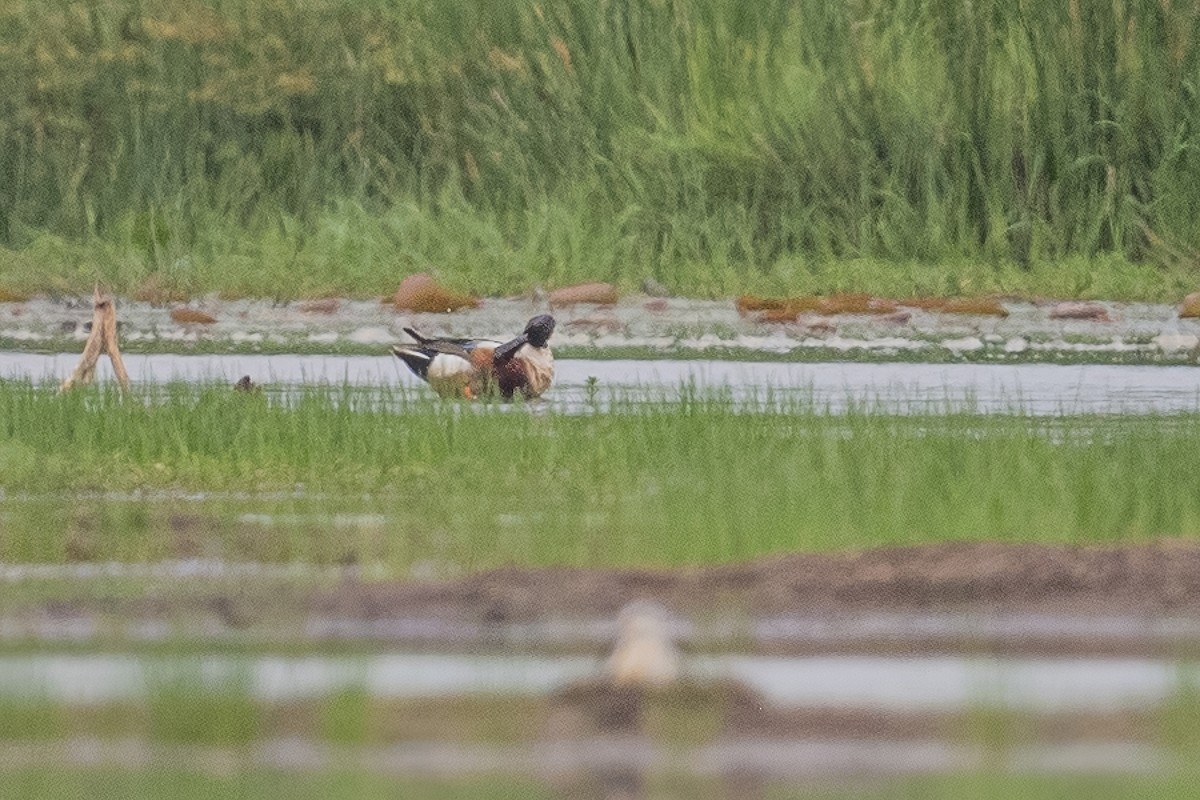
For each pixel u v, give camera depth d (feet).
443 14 184.03
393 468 91.66
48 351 141.90
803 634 63.67
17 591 68.54
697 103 179.11
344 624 64.28
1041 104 175.83
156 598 67.82
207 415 99.71
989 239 173.27
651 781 48.24
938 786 47.62
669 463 88.53
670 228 172.45
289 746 50.88
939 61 178.70
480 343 115.44
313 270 165.07
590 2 183.11
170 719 51.83
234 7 180.65
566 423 98.78
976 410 106.32
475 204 177.27
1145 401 116.37
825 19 182.09
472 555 74.43
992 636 63.31
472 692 55.77
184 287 161.07
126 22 179.73
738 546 74.54
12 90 176.76
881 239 173.78
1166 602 67.56
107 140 177.27
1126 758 49.75
